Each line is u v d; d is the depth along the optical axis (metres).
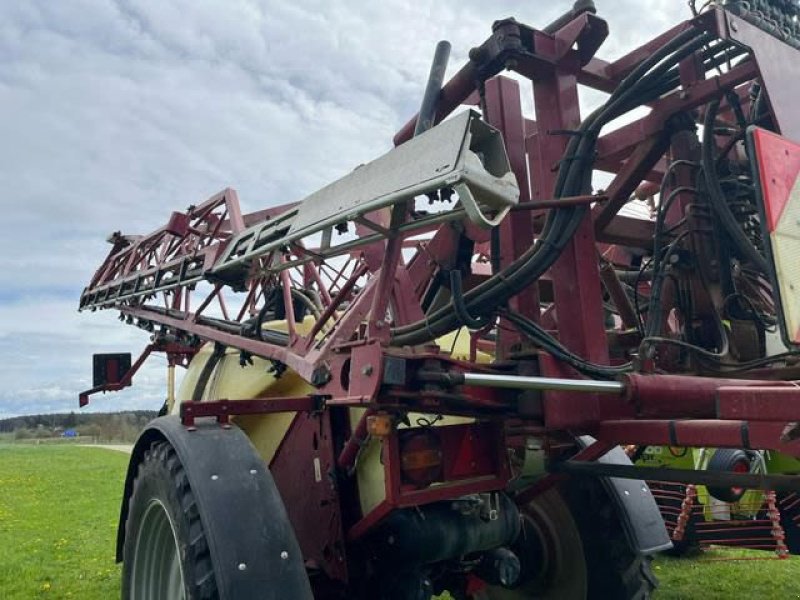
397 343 2.62
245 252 2.88
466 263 3.00
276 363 3.11
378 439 2.77
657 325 2.70
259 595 2.10
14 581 5.93
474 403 2.43
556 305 2.75
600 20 2.72
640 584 3.02
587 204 2.48
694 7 2.69
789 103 2.43
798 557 6.11
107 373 5.52
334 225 2.16
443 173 1.72
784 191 1.75
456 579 3.19
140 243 4.91
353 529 2.71
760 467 4.58
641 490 3.19
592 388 2.28
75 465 19.06
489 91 2.92
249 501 2.28
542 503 3.37
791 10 2.62
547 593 3.32
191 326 4.04
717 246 2.85
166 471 2.48
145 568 2.80
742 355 2.91
